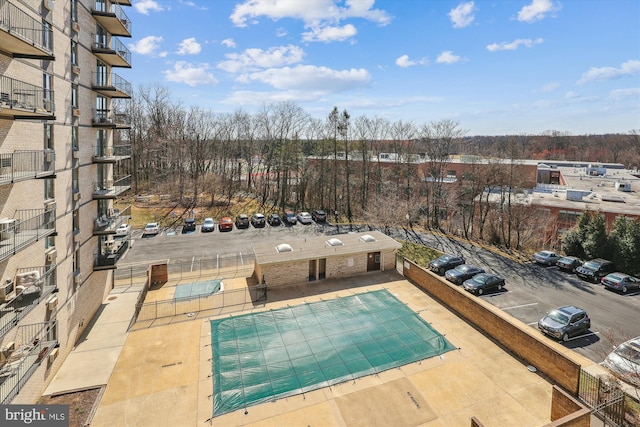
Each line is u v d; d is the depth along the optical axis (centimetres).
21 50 1145
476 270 2611
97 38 1964
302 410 1298
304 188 5294
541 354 1519
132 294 2262
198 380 1448
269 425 1227
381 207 4297
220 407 1301
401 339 1758
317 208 5175
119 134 5303
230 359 1584
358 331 1828
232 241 3525
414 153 5312
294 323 1906
